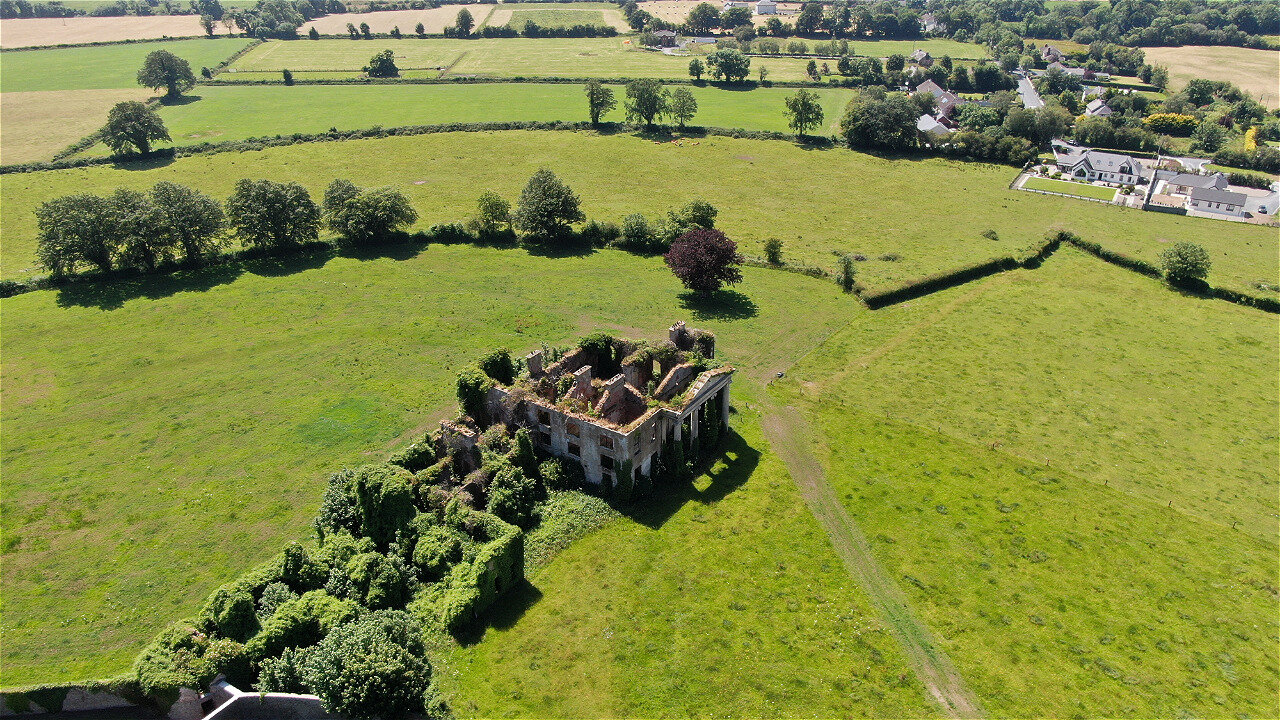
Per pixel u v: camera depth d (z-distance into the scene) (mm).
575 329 102500
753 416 84938
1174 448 80875
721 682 52000
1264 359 99188
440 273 120688
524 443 69812
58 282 113375
